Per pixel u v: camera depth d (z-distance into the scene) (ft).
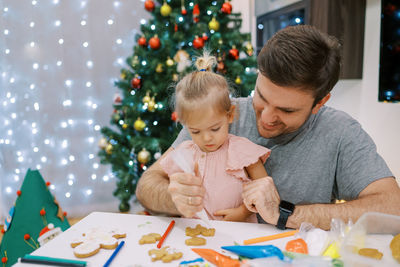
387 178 2.75
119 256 2.01
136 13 8.49
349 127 3.13
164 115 7.41
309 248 2.03
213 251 1.98
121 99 7.92
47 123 8.05
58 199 8.36
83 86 8.27
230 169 3.08
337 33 6.92
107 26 8.30
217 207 3.15
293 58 2.32
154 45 6.79
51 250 2.07
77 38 8.05
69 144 8.29
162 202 2.77
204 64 3.36
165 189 2.83
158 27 7.18
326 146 3.12
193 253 2.05
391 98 5.76
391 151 6.74
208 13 7.15
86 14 8.04
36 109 7.66
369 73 7.12
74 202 8.53
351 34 7.04
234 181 3.15
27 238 4.30
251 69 7.79
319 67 2.35
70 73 8.12
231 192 3.14
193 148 3.33
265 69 2.44
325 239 2.06
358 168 2.92
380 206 2.45
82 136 8.43
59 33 7.82
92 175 8.34
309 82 2.36
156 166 3.37
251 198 2.46
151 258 1.98
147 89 7.15
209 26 6.99
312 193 3.16
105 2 8.19
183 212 2.38
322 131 3.14
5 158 7.79
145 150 7.20
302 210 2.41
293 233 2.26
